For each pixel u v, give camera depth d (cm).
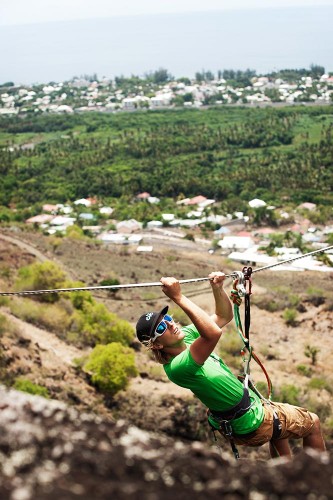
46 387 2622
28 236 6481
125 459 234
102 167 18275
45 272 4094
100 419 266
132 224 12688
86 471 224
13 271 4753
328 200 14550
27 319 3528
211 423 466
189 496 224
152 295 5009
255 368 3634
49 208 14775
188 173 17300
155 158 19212
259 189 15462
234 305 514
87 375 2805
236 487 230
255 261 9588
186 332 481
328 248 588
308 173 16225
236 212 13750
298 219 13162
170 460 237
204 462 240
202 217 13600
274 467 242
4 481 214
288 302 4719
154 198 15762
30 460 228
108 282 5162
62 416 260
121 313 4631
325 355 4022
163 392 2744
